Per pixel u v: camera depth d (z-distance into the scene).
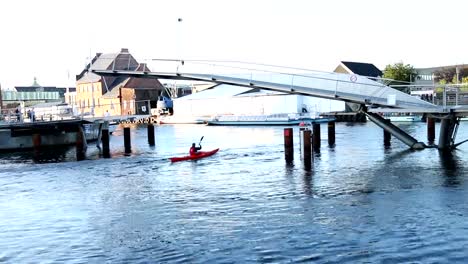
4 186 29.64
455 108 35.53
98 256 15.63
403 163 33.00
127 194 25.62
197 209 21.47
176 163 37.62
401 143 46.53
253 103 105.25
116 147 53.81
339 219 18.73
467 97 41.38
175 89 138.88
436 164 31.94
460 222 17.70
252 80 36.59
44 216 21.41
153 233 17.86
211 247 15.94
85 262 15.16
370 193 23.41
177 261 14.80
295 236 16.72
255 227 18.06
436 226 17.31
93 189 27.50
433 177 27.19
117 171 34.28
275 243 16.06
